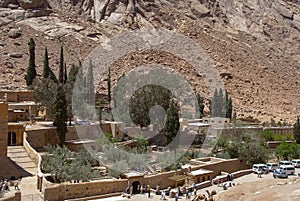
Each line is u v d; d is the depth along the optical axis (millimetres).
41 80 67438
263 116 102125
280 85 134500
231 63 133625
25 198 34250
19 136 48125
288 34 184500
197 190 43719
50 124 55344
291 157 64188
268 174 53844
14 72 97688
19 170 40875
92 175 40531
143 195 40031
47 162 40594
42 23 125500
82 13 145125
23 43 112938
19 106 62094
